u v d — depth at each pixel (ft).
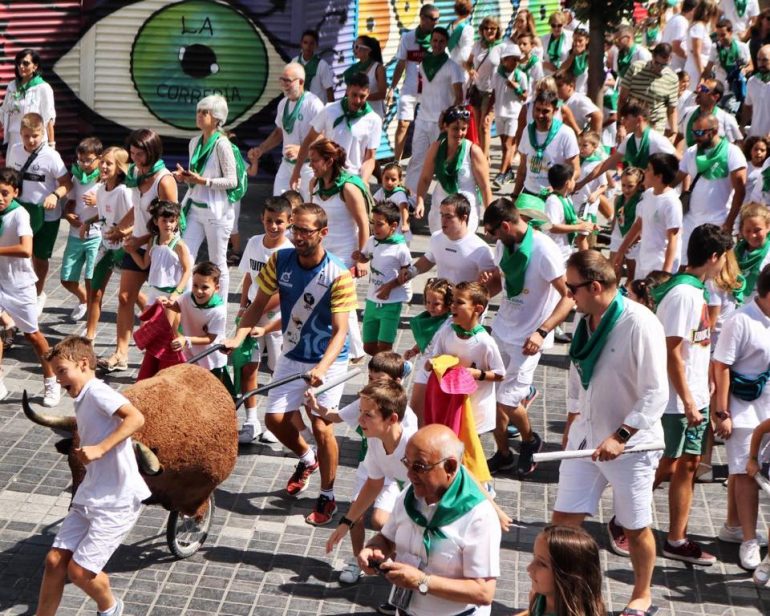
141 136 31.65
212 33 49.26
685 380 23.16
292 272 24.59
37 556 23.70
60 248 42.68
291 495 26.53
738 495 24.30
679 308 23.04
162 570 23.30
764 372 24.12
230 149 34.60
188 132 50.39
